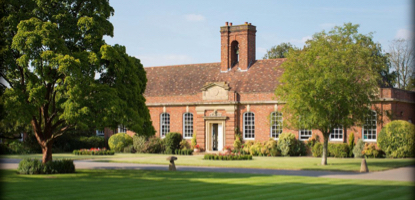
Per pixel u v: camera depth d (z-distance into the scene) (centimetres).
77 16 2686
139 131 2703
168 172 2752
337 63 3073
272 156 4194
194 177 2450
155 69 5297
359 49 3192
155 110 4925
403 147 3725
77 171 2814
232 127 4506
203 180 2302
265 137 4372
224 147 4428
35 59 2433
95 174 2619
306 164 3291
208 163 3403
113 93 2519
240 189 1964
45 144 2717
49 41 2427
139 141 4791
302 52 3275
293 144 4197
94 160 3762
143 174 2622
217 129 4688
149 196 1756
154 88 5047
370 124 3291
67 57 2389
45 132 2727
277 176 2500
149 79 5184
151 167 3144
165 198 1714
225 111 4550
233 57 4881
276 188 2002
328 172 2772
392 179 2377
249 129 4484
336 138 4125
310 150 4188
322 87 3067
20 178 2381
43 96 2470
